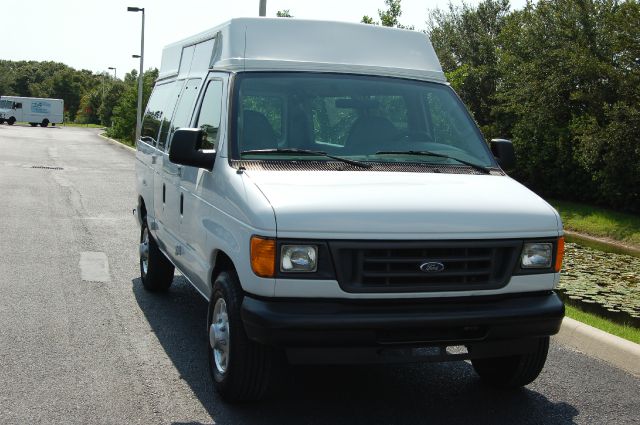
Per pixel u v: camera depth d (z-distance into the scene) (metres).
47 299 7.56
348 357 4.39
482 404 5.22
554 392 5.54
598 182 20.38
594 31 21.25
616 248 16.31
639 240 17.22
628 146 18.41
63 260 9.52
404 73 6.00
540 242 4.72
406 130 5.66
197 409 4.89
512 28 23.80
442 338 4.54
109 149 37.12
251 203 4.48
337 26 6.00
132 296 7.88
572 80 21.05
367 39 6.04
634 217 19.19
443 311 4.47
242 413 4.86
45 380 5.31
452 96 6.04
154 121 7.96
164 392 5.18
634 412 5.18
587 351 6.60
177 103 6.95
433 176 5.06
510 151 5.79
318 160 5.15
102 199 16.12
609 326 7.11
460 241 4.51
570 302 9.01
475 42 30.14
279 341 4.27
